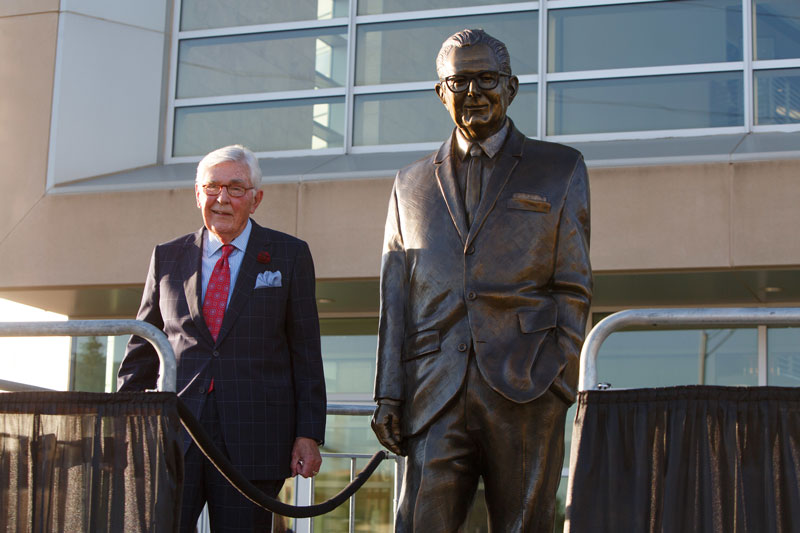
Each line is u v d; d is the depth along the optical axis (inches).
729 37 403.2
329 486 396.8
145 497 126.4
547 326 140.0
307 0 446.9
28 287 413.4
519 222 141.9
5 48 434.3
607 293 411.2
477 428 138.9
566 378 139.3
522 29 421.7
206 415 156.6
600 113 410.0
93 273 407.5
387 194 386.0
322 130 437.7
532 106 415.5
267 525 159.3
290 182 392.8
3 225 418.9
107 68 439.8
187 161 448.5
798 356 402.0
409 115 430.6
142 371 164.4
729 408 115.1
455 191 145.1
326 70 440.8
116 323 131.7
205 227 168.1
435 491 139.2
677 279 379.9
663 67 407.2
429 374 140.9
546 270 142.0
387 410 144.6
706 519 113.3
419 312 143.9
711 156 362.0
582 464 117.2
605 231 365.1
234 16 453.1
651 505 114.9
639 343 418.0
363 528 380.2
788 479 113.0
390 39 436.5
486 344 138.9
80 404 129.1
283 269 163.9
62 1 433.7
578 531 115.9
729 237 356.5
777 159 356.8
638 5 412.5
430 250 143.9
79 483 128.0
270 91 445.7
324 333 456.8
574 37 416.2
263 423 157.5
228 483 154.4
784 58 398.6
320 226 388.8
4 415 130.6
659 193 363.3
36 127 426.3
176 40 456.4
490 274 140.9
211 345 159.0
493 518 140.6
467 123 143.0
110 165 435.5
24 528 128.3
